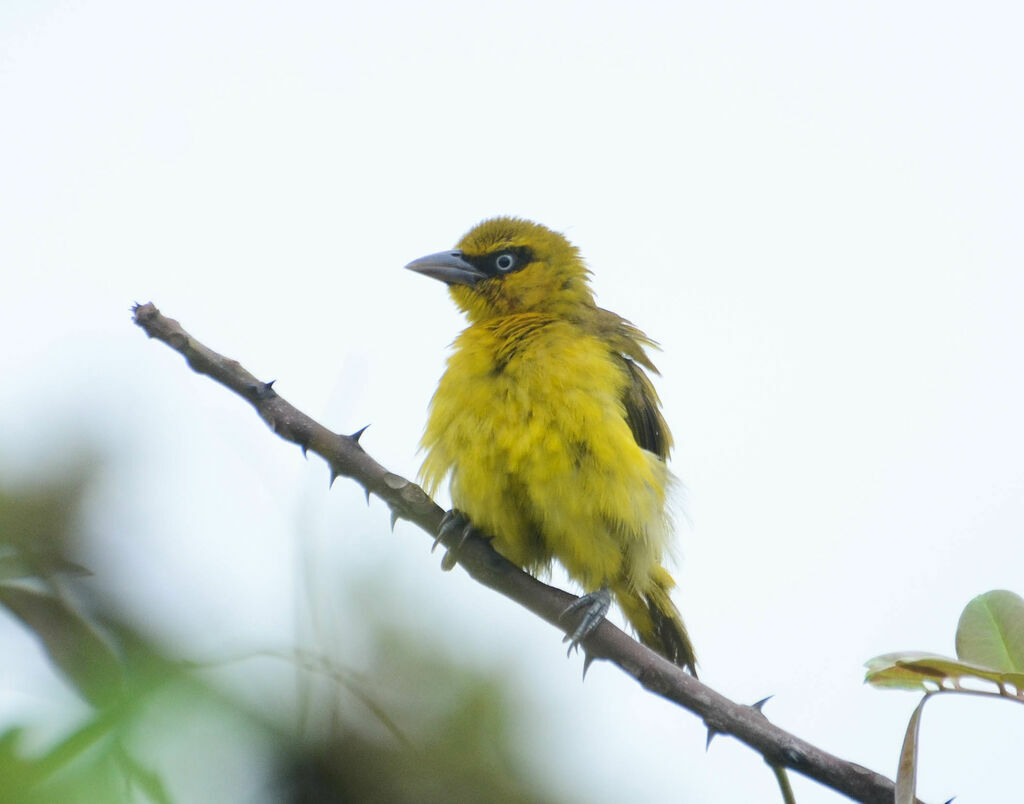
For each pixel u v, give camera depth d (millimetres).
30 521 3242
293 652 3219
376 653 3355
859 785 3473
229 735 2988
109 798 2676
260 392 3490
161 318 3484
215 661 3084
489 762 3348
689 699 3488
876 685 3293
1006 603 3404
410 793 3174
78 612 3090
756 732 3480
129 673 2928
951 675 3193
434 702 3373
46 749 2717
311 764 3074
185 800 2838
